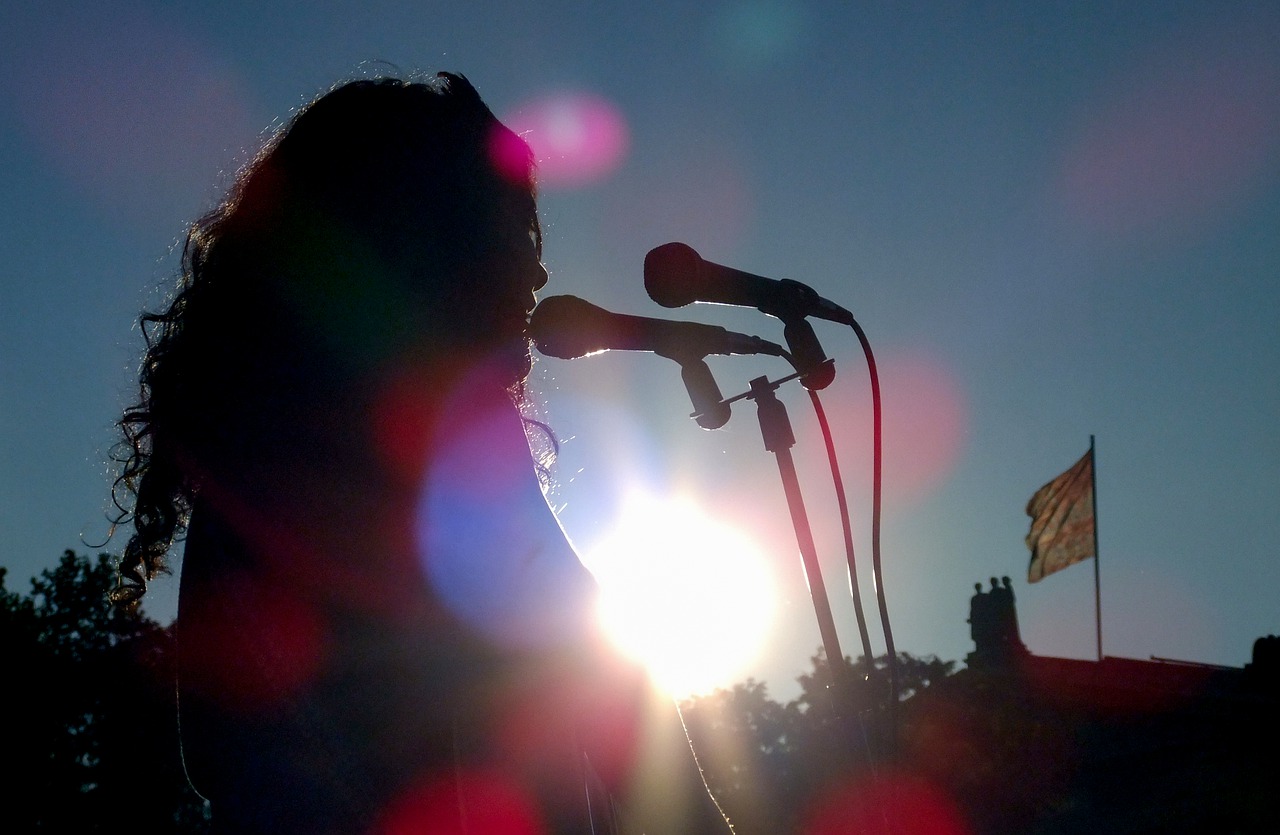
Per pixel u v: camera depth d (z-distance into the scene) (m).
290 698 1.31
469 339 1.47
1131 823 19.08
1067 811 19.70
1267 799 17.80
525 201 1.64
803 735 43.88
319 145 1.53
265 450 1.40
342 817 1.27
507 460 1.40
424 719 1.29
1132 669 20.31
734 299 2.67
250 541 1.37
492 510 1.35
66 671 33.97
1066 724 20.45
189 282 1.60
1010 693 21.09
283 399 1.41
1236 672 19.39
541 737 1.28
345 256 1.45
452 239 1.50
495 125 1.64
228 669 1.34
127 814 32.12
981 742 20.95
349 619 1.32
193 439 1.46
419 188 1.50
